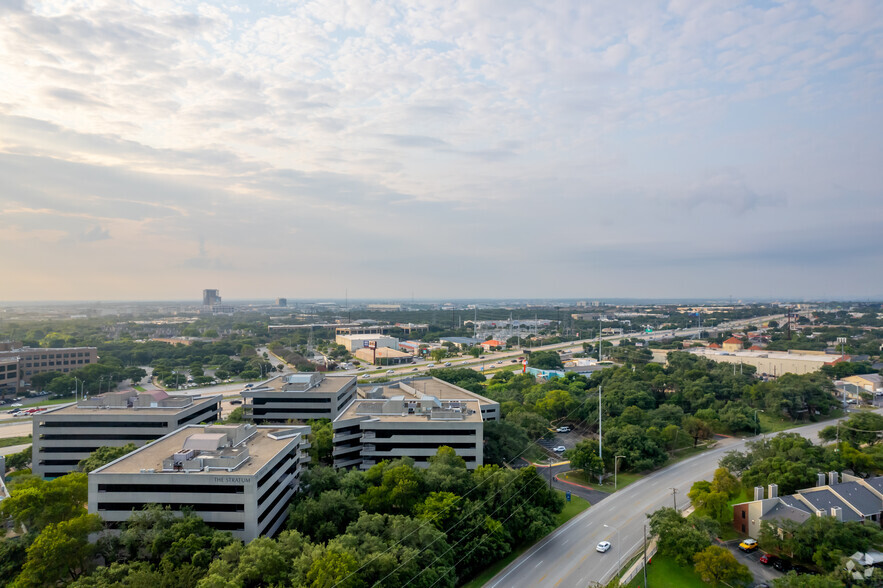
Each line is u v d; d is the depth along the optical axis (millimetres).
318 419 183625
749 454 158625
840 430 186125
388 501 113500
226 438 118500
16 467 167000
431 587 93562
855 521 110750
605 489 157750
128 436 156125
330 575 80625
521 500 125188
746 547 114938
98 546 94938
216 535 94750
